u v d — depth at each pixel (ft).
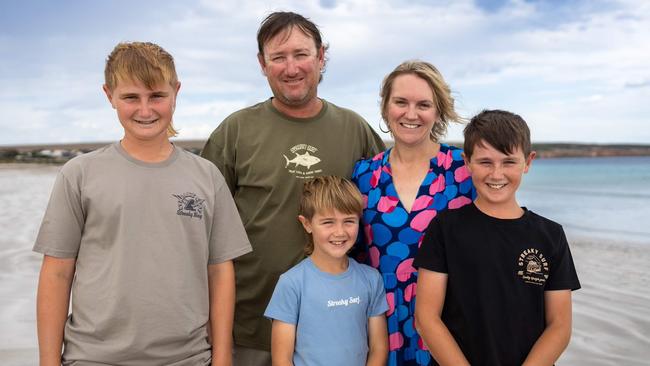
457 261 7.97
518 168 7.91
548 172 111.04
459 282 7.91
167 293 7.31
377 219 9.29
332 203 8.68
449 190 9.11
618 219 42.75
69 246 7.36
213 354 8.10
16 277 20.52
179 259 7.47
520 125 7.96
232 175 10.98
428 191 9.16
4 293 18.44
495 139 7.80
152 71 7.36
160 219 7.41
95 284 7.18
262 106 10.97
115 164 7.47
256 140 10.61
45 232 7.27
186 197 7.65
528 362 7.43
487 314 7.64
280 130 10.61
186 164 7.93
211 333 8.29
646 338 14.98
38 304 7.29
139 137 7.48
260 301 10.53
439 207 9.04
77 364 7.09
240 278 10.65
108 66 7.64
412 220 9.06
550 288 7.77
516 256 7.74
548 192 69.36
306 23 10.25
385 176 9.46
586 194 65.77
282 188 10.36
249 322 10.68
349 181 9.46
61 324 7.39
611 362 13.52
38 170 96.07
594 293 19.69
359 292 8.77
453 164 9.21
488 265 7.75
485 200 8.16
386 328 9.05
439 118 9.76
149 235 7.32
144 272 7.22
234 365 11.01
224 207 8.39
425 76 9.11
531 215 8.08
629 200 57.98
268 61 10.28
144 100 7.44
